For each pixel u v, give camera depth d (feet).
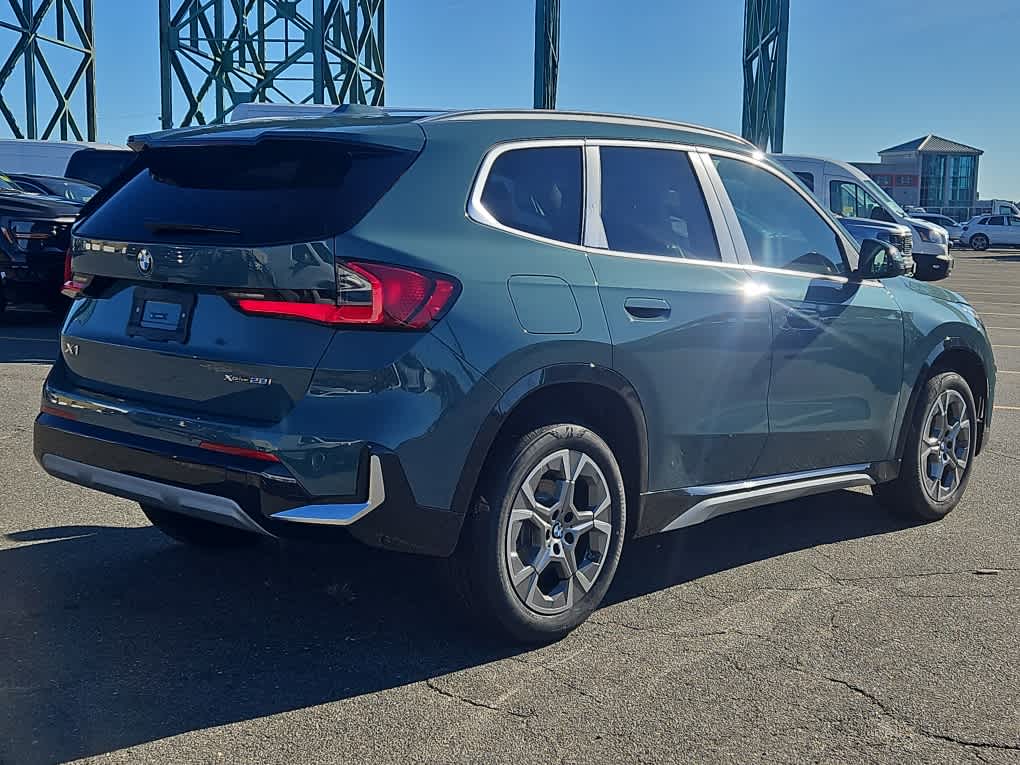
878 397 16.72
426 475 11.07
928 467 18.06
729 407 14.24
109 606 13.38
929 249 63.57
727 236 14.67
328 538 11.09
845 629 13.29
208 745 9.98
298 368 10.86
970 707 11.21
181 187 12.36
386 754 9.90
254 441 10.91
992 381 19.20
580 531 12.66
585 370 12.23
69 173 67.26
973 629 13.37
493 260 11.76
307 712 10.69
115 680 11.31
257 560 15.21
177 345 11.73
